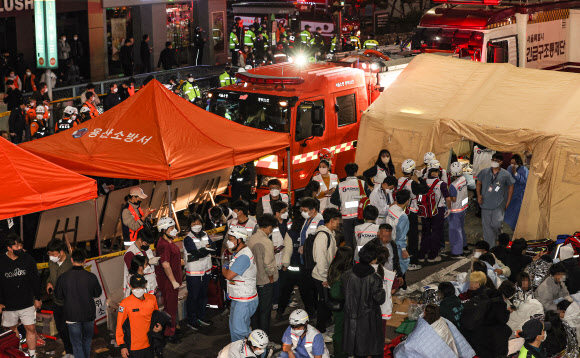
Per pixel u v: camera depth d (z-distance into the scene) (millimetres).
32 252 12008
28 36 26203
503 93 14125
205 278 10297
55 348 9914
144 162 11336
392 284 9211
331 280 8953
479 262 9336
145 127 12148
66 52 24812
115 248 13102
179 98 13133
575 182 12461
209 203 14898
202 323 10562
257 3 34312
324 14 32375
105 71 28125
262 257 9633
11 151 10805
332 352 9781
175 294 9875
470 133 13562
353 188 12008
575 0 20094
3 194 9961
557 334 8227
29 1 24031
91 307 9016
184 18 31891
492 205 13078
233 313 9281
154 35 30047
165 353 9789
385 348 9125
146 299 8328
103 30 27719
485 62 16312
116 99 19344
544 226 12883
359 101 15727
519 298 9688
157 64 30172
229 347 7906
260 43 30562
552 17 19469
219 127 12836
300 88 14836
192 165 11508
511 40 18469
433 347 8070
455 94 14484
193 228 10117
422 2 47469
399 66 16969
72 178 10719
